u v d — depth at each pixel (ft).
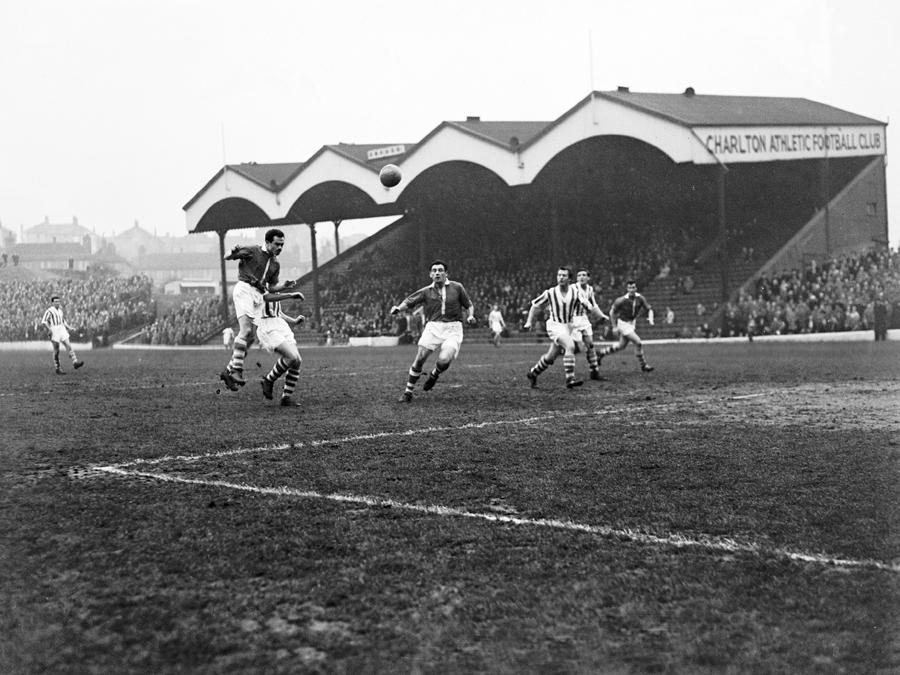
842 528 18.90
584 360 88.12
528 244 195.31
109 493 24.03
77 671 12.84
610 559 17.15
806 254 155.84
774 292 141.28
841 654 12.64
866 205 161.27
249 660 13.00
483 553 17.69
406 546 18.25
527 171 154.81
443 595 15.37
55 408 47.14
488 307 177.68
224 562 17.39
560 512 20.95
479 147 160.35
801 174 161.27
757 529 19.01
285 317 46.42
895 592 14.96
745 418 37.37
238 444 32.48
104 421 40.68
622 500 22.02
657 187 176.86
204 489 24.32
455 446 30.96
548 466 26.84
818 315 127.85
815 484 23.39
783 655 12.66
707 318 144.97
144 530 19.90
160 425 38.70
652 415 39.04
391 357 110.83
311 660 12.94
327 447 31.35
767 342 125.29
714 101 155.02
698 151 132.98
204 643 13.61
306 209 208.13
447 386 56.34
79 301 238.68
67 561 17.78
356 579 16.22
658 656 12.78
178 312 234.79
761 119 143.33
